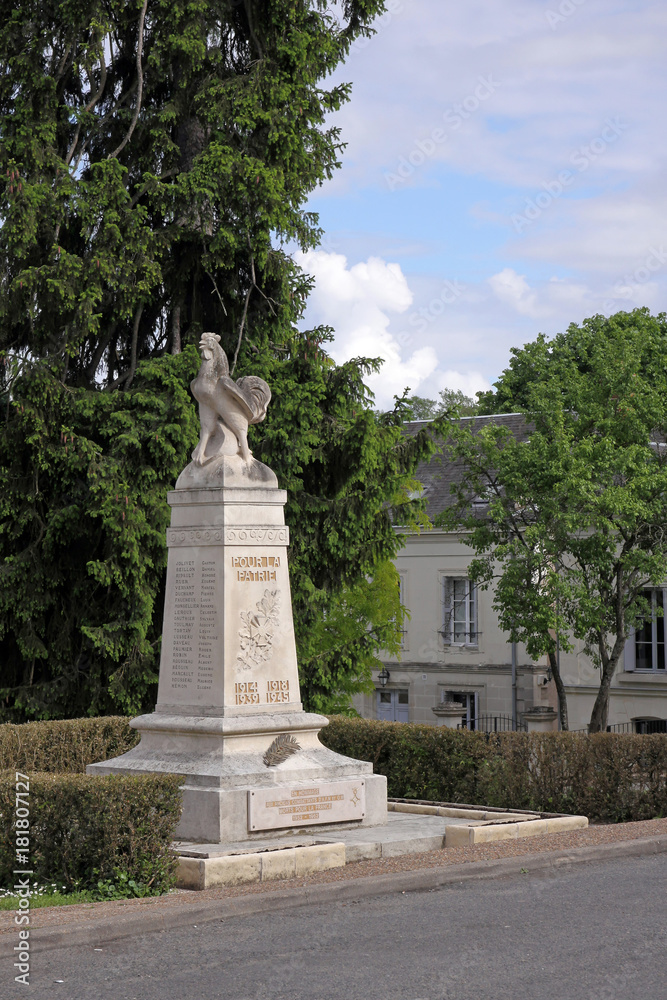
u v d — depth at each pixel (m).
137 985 7.61
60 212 20.92
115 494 19.92
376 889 10.30
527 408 44.69
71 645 21.45
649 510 27.81
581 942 8.59
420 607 41.62
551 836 13.02
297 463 22.38
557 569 29.23
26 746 16.80
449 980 7.68
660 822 14.16
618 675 36.50
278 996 7.38
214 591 13.59
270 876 11.30
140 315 23.11
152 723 13.64
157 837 10.83
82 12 21.31
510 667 39.44
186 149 23.62
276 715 13.63
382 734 17.78
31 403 20.25
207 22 23.30
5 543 21.19
